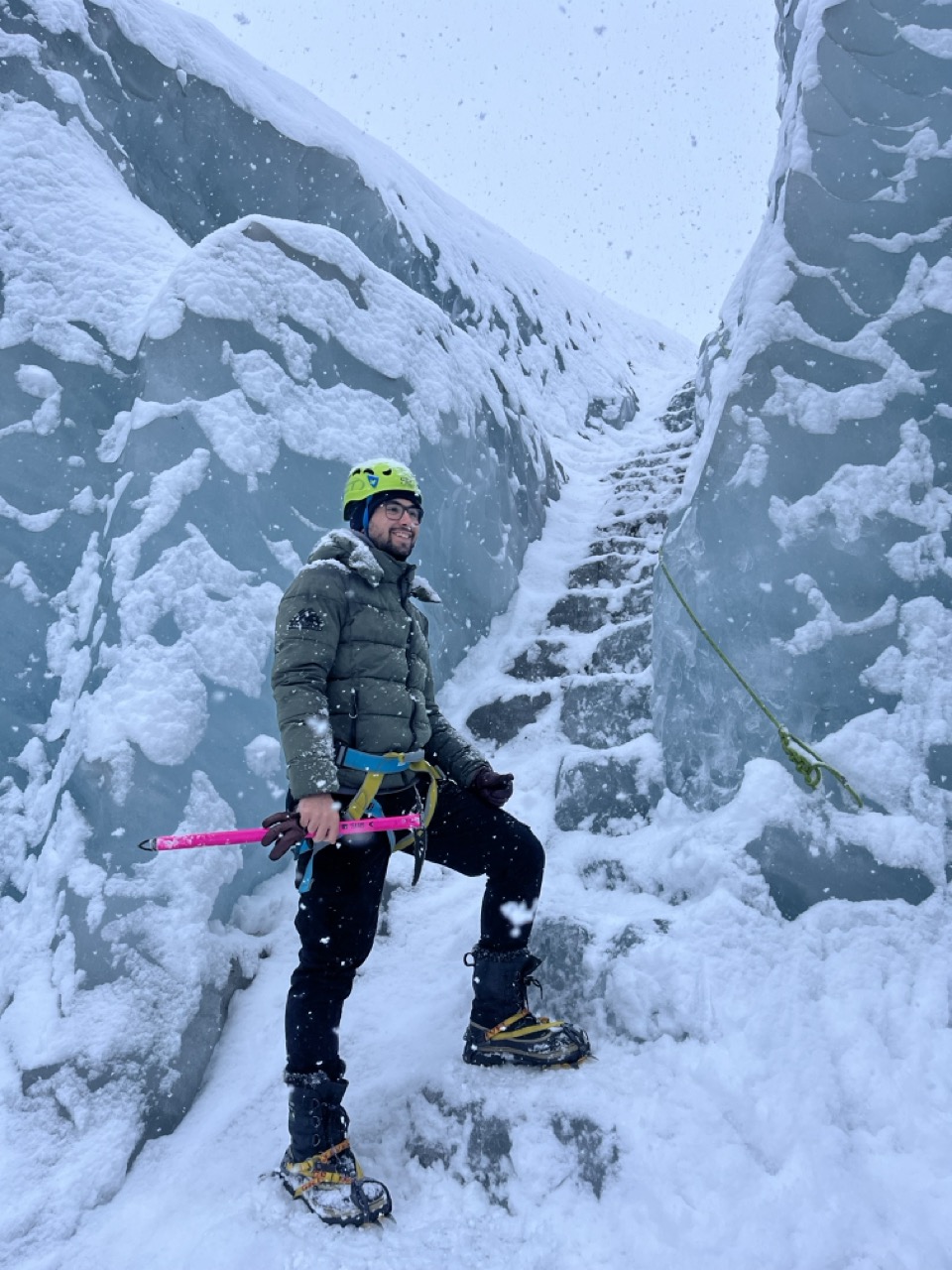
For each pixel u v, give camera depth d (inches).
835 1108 72.6
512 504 180.4
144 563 107.8
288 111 205.6
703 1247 65.2
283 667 76.1
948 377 108.8
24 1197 75.9
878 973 83.4
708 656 110.0
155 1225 73.9
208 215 189.3
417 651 85.9
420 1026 91.7
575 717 138.2
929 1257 61.4
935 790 95.0
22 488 117.5
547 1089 79.6
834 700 102.4
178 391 114.9
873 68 118.9
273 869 111.3
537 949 95.1
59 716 111.8
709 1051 78.3
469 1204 74.8
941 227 113.3
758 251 131.0
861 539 105.5
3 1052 87.4
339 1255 68.3
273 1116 83.0
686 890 95.9
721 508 111.3
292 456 122.0
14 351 120.0
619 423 316.5
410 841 82.3
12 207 128.5
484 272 297.1
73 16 156.9
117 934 91.6
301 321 130.3
